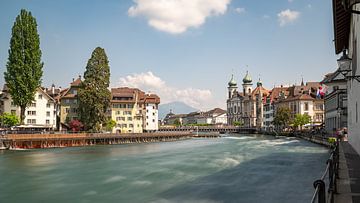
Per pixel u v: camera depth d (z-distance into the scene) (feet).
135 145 253.85
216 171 102.12
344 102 181.37
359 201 34.45
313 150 172.76
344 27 84.58
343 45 100.83
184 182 85.05
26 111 314.76
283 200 64.85
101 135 264.31
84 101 276.00
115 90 397.39
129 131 380.78
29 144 212.23
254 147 203.41
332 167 35.42
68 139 237.45
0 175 99.66
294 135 358.64
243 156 146.51
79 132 271.90
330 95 251.60
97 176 96.17
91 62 282.97
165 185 81.61
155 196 70.44
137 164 123.13
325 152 160.66
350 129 106.63
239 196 68.90
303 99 414.82
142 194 72.54
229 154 157.48
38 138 216.13
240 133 583.17
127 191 75.72
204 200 66.23
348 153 81.30
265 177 90.43
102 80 282.36
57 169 111.34
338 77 256.32
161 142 300.61
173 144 264.72
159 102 447.01
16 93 230.48
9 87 231.30
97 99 279.08
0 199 69.97
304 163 118.93
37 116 318.45
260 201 64.49
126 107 382.22
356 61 66.90
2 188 80.53
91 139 257.96
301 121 373.81
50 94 366.84
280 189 74.84
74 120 303.27
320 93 287.69
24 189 79.30
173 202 65.21
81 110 280.92
